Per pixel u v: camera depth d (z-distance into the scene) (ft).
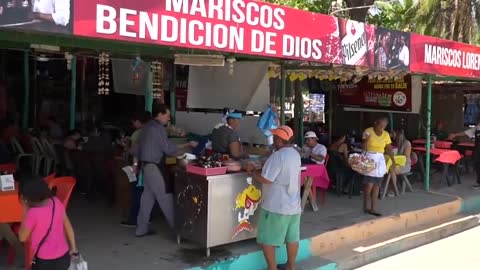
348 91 38.55
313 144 27.94
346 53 23.08
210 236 18.54
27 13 12.98
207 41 17.10
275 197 17.95
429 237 27.07
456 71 31.76
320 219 25.53
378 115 44.52
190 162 19.31
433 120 53.36
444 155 36.37
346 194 31.89
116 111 39.32
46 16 13.33
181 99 34.45
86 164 28.19
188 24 16.49
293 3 50.83
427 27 79.77
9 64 36.70
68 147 29.04
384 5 78.13
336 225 24.39
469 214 32.30
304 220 25.18
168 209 20.22
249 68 27.35
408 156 32.96
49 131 32.78
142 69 30.91
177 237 19.89
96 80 39.04
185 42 16.44
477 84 49.55
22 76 37.22
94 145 27.71
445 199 32.24
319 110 50.08
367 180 26.76
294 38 20.39
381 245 24.00
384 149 27.48
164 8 15.80
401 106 35.22
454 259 23.67
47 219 12.35
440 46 30.04
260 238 18.35
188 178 19.12
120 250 19.07
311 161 27.20
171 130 30.04
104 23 14.44
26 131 32.04
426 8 78.54
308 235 22.40
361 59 24.03
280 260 20.24
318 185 27.22
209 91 29.12
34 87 37.50
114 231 21.52
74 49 26.81
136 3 15.08
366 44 24.31
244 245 20.18
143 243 19.99
